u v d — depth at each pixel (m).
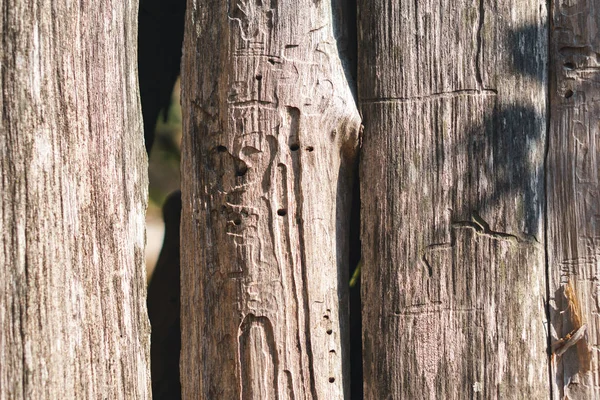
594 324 1.17
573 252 1.18
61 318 1.05
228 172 1.14
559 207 1.18
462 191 1.15
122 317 1.08
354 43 1.18
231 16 1.14
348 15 1.18
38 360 1.04
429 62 1.16
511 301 1.15
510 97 1.16
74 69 1.06
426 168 1.15
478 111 1.15
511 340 1.14
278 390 1.12
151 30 1.28
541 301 1.16
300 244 1.13
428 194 1.15
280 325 1.13
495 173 1.15
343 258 1.16
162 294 1.24
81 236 1.06
